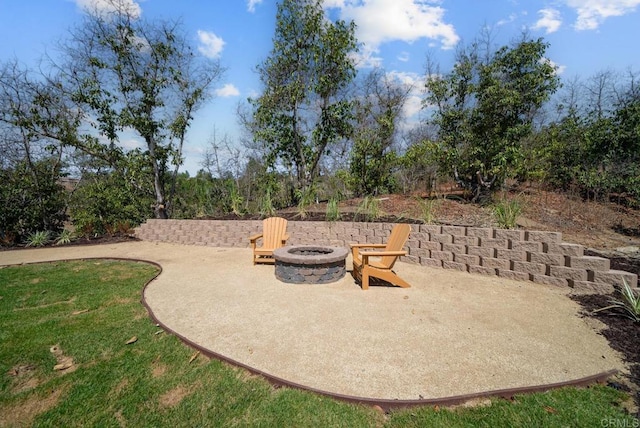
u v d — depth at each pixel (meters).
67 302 4.27
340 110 11.70
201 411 2.20
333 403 2.23
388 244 5.24
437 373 2.56
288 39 11.46
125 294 4.57
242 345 3.06
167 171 13.60
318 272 4.99
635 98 11.37
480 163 9.08
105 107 11.54
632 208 10.02
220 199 15.23
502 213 5.77
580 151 11.22
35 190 11.70
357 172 11.34
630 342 2.96
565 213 9.12
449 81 10.05
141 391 2.41
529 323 3.46
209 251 7.97
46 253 8.05
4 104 10.70
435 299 4.25
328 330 3.36
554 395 2.26
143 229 9.99
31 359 2.85
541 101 9.16
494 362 2.71
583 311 3.74
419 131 13.82
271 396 2.32
